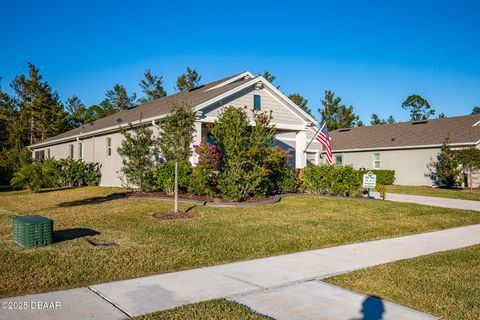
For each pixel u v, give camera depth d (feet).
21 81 154.40
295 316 14.01
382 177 94.63
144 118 57.47
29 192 62.39
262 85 59.16
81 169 71.31
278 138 80.53
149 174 52.11
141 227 29.91
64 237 26.11
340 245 27.04
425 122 103.65
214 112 54.39
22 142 127.03
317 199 47.57
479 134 83.10
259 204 42.68
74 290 16.67
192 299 15.72
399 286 17.54
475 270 20.48
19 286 16.84
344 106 191.31
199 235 27.50
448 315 14.28
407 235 31.50
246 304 15.21
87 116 172.76
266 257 23.17
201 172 44.93
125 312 14.23
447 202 55.67
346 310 14.65
